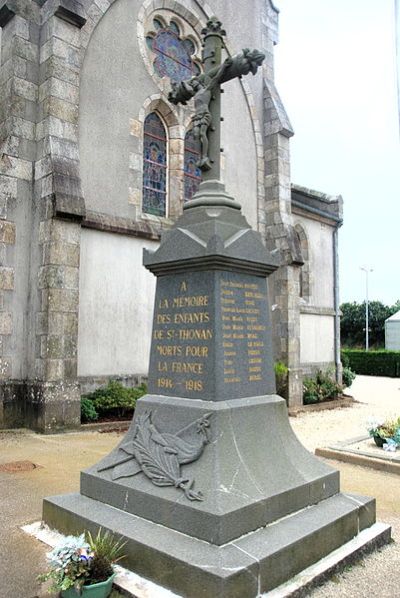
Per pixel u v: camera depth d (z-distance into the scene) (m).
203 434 3.94
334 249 18.23
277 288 14.04
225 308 4.30
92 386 10.46
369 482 6.34
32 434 9.08
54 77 10.02
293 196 16.69
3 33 10.50
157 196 12.54
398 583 3.59
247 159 14.39
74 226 9.86
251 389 4.43
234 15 14.48
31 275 9.95
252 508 3.60
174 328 4.51
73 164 10.02
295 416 12.44
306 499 4.12
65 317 9.59
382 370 30.77
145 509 3.84
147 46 12.46
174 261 4.47
